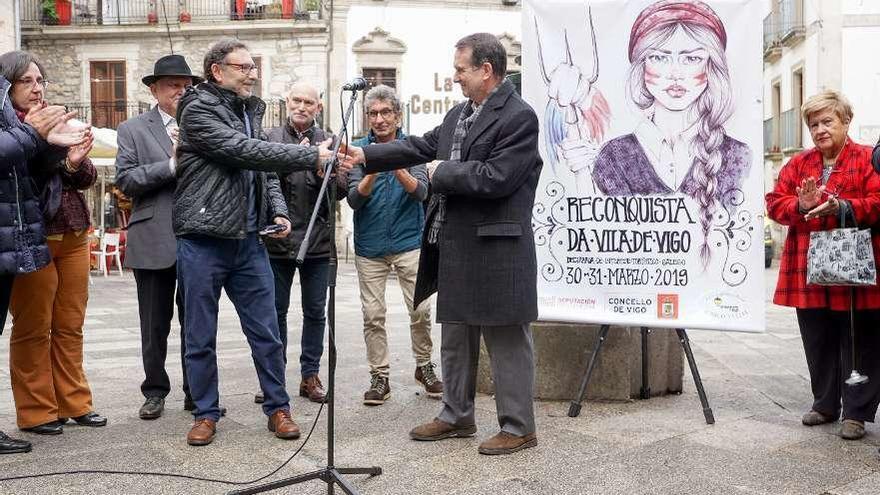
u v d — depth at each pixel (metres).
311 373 5.45
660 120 4.86
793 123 26.86
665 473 3.87
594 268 4.97
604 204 4.94
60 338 4.70
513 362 4.24
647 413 5.00
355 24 26.88
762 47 4.76
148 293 4.97
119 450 4.27
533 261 4.23
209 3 26.98
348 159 4.29
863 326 4.47
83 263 4.78
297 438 4.47
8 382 6.07
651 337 5.45
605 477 3.82
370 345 5.32
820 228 4.57
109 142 13.90
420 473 3.89
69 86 27.39
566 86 4.96
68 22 27.19
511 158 4.03
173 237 4.91
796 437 4.48
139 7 27.20
